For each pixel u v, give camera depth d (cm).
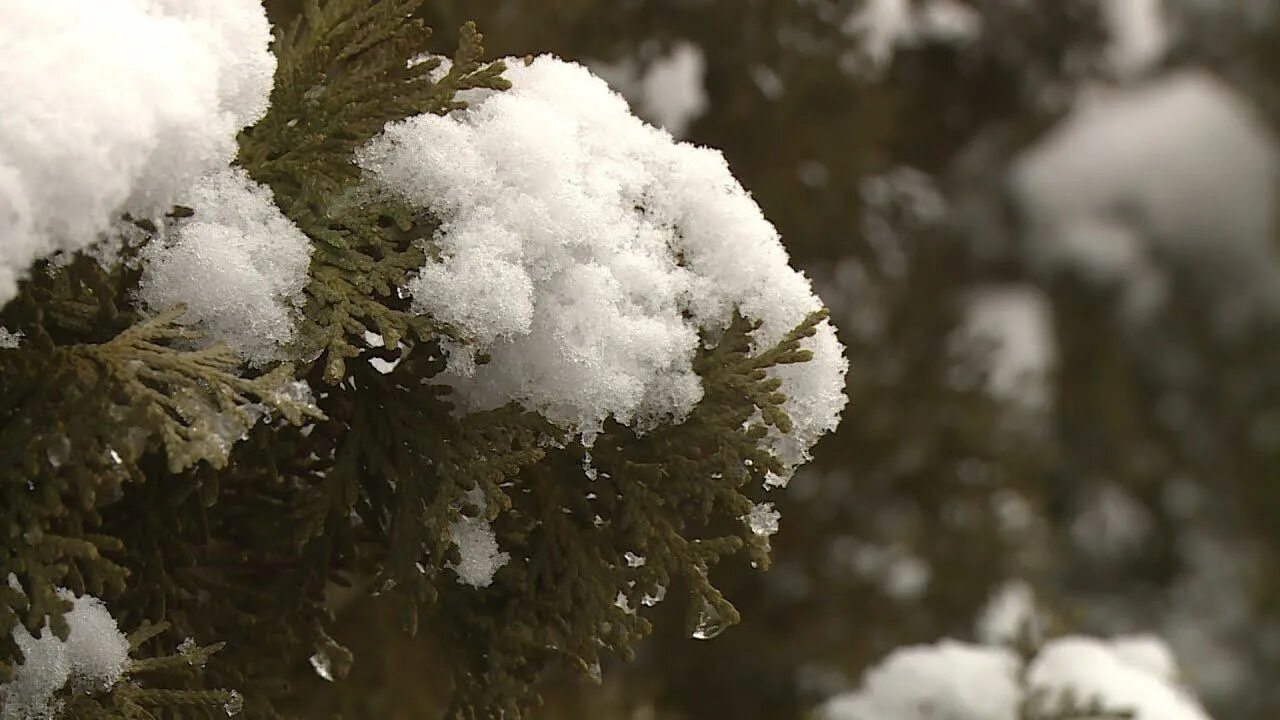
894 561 157
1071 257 245
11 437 72
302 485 78
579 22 114
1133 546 255
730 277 77
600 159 77
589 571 77
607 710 108
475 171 76
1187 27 266
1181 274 255
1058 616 97
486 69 76
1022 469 170
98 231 72
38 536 72
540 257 76
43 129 71
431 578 76
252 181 75
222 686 77
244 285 74
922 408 161
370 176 76
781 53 132
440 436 76
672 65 122
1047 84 219
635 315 76
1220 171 251
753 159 138
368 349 76
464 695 78
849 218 150
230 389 72
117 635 74
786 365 78
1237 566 259
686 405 77
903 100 160
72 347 73
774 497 151
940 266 184
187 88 73
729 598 149
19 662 73
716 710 148
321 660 78
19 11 72
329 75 77
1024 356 222
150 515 76
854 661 151
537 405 76
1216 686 251
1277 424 259
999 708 94
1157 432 257
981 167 233
